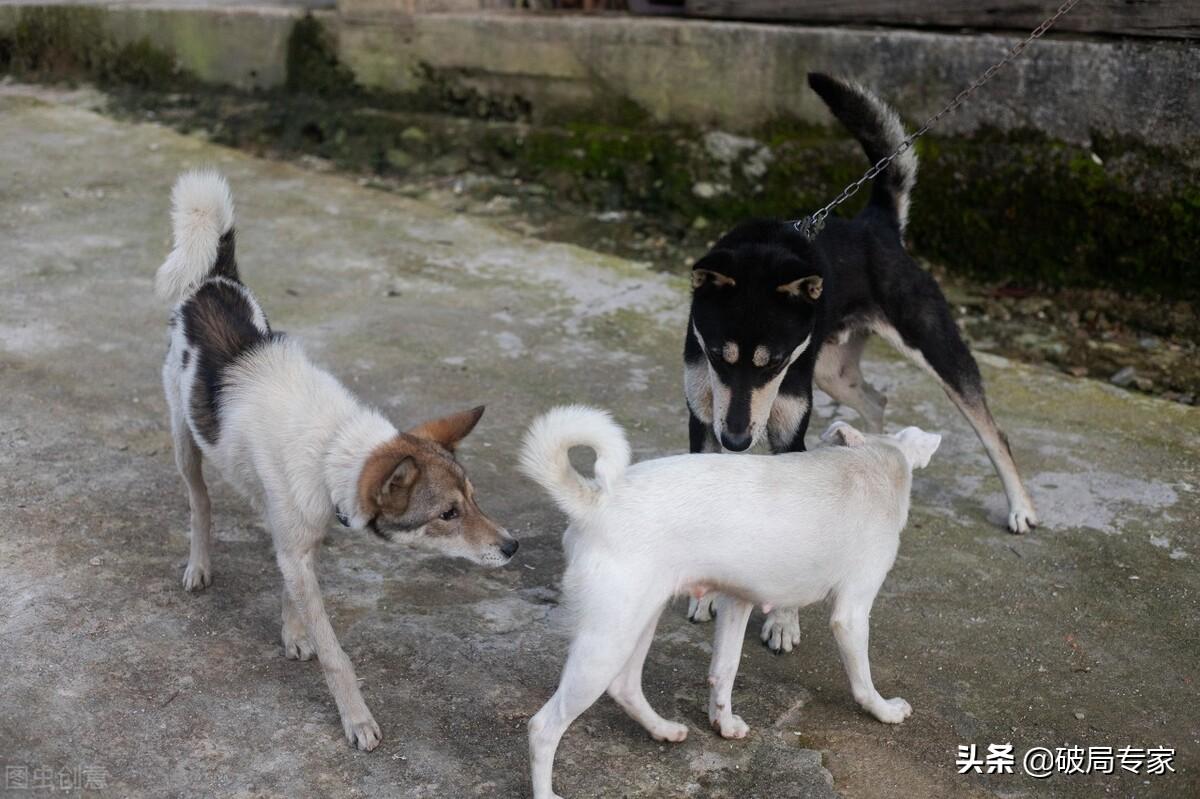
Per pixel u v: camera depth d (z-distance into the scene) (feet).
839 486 10.43
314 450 10.67
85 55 35.12
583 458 16.52
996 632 12.64
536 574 13.35
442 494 10.53
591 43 27.07
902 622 12.76
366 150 29.45
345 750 10.46
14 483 14.47
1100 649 12.38
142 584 12.71
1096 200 21.35
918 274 14.23
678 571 9.90
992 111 22.22
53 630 11.78
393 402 17.22
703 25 25.50
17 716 10.52
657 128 26.73
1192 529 14.53
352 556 13.51
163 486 14.71
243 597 12.65
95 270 21.67
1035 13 22.11
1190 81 19.97
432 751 10.51
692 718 11.19
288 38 31.22
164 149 29.37
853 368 15.38
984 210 22.68
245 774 10.08
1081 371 19.24
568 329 20.03
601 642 9.51
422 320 20.18
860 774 10.46
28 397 16.76
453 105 29.50
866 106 14.75
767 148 25.11
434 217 25.59
